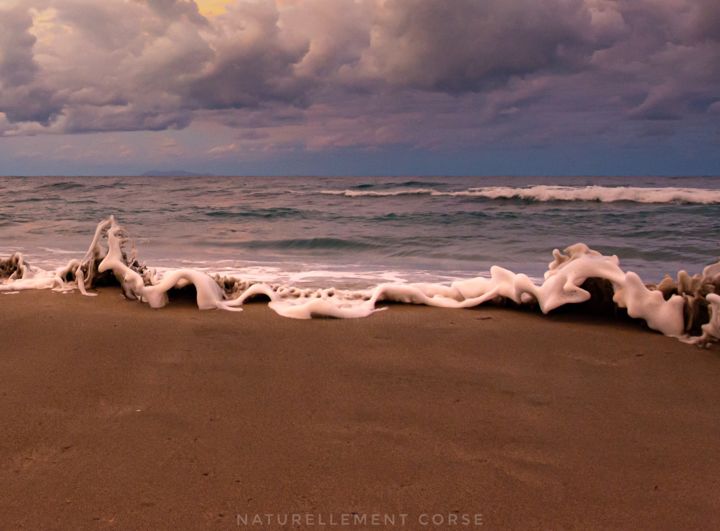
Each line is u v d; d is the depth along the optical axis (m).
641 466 2.10
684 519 1.79
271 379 2.89
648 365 3.12
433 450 2.20
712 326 3.38
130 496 1.89
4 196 24.92
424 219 14.54
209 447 2.21
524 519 1.79
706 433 2.36
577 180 50.25
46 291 4.78
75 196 25.20
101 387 2.77
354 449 2.21
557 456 2.17
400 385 2.84
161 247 9.91
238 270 7.16
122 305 4.31
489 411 2.55
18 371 2.97
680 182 41.62
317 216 15.52
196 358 3.17
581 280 4.02
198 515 1.79
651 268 7.77
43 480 1.98
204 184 41.25
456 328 3.78
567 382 2.89
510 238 10.84
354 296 4.72
